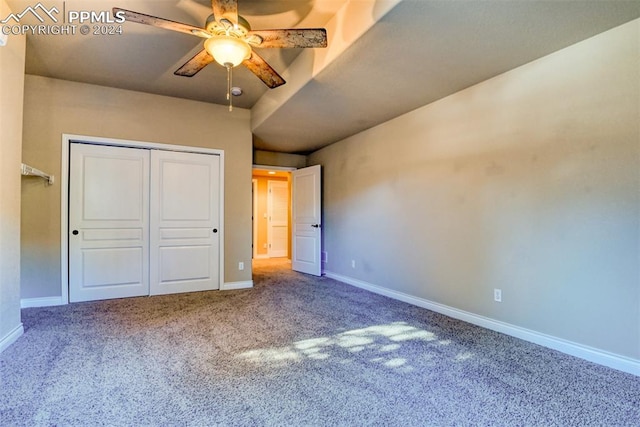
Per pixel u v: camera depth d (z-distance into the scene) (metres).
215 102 4.30
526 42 2.25
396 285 3.92
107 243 3.85
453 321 3.05
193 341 2.54
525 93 2.59
